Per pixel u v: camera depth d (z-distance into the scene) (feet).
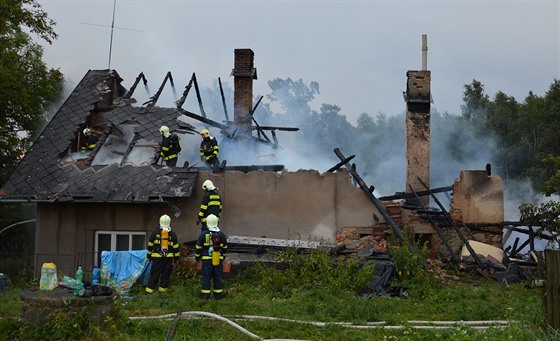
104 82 71.41
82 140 66.54
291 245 54.49
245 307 40.47
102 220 59.47
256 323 35.76
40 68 85.20
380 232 56.24
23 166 61.77
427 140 66.64
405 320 36.42
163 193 56.59
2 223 87.45
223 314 38.58
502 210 58.85
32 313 32.65
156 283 46.57
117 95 74.13
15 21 77.25
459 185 59.31
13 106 80.07
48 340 31.63
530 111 131.75
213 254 44.09
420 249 54.95
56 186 59.00
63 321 32.40
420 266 47.85
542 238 60.18
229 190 58.29
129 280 48.21
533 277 48.83
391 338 32.48
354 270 48.06
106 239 59.67
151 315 38.42
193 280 49.73
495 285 49.03
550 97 132.57
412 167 66.44
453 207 59.16
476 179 59.31
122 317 34.58
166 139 59.98
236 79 81.25
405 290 46.16
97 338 31.94
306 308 39.45
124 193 57.31
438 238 57.77
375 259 50.80
